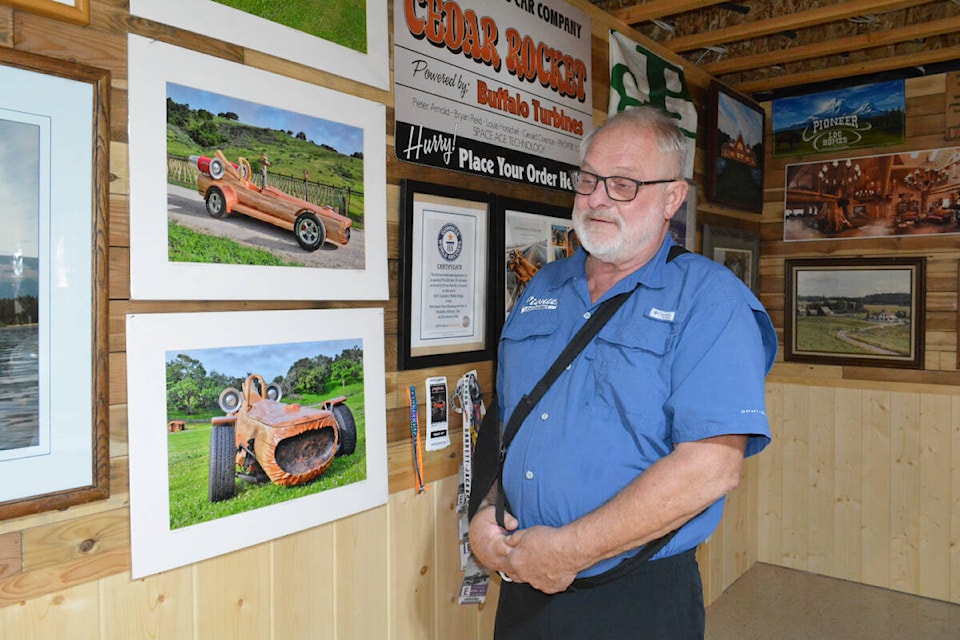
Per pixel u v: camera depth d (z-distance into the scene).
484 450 1.58
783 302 3.82
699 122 3.22
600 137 1.49
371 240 1.72
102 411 1.22
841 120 3.57
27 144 1.12
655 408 1.33
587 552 1.25
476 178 2.05
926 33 2.78
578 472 1.37
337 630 1.70
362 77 1.68
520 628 1.49
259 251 1.47
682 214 3.03
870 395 3.59
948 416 3.38
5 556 1.14
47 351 1.15
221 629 1.45
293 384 1.55
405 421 1.86
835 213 3.63
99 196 1.20
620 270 1.50
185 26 1.34
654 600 1.34
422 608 1.94
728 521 3.65
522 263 2.21
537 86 2.25
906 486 3.51
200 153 1.37
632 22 2.75
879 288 3.53
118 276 1.26
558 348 1.51
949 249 3.34
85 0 1.18
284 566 1.57
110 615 1.27
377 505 1.75
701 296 1.34
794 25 2.72
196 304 1.39
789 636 3.12
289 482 1.55
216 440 1.41
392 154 1.79
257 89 1.46
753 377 1.27
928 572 3.47
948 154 3.32
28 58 1.11
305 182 1.56
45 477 1.15
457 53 1.95
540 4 2.26
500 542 1.43
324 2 1.59
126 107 1.26
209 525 1.40
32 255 1.13
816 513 3.78
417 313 1.86
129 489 1.28
